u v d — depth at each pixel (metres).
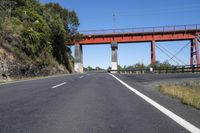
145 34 65.62
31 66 33.19
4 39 30.12
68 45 68.25
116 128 6.26
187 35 64.31
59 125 6.55
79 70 68.25
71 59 66.69
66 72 53.25
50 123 6.75
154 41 65.25
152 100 10.87
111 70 66.50
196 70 43.41
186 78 28.31
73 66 66.69
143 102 10.31
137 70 55.50
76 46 68.25
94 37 68.25
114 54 67.75
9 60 28.02
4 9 38.12
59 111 8.35
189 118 7.34
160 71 51.72
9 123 6.71
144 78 28.83
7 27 32.56
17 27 35.00
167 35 64.94
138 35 66.12
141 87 16.94
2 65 26.12
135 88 16.09
